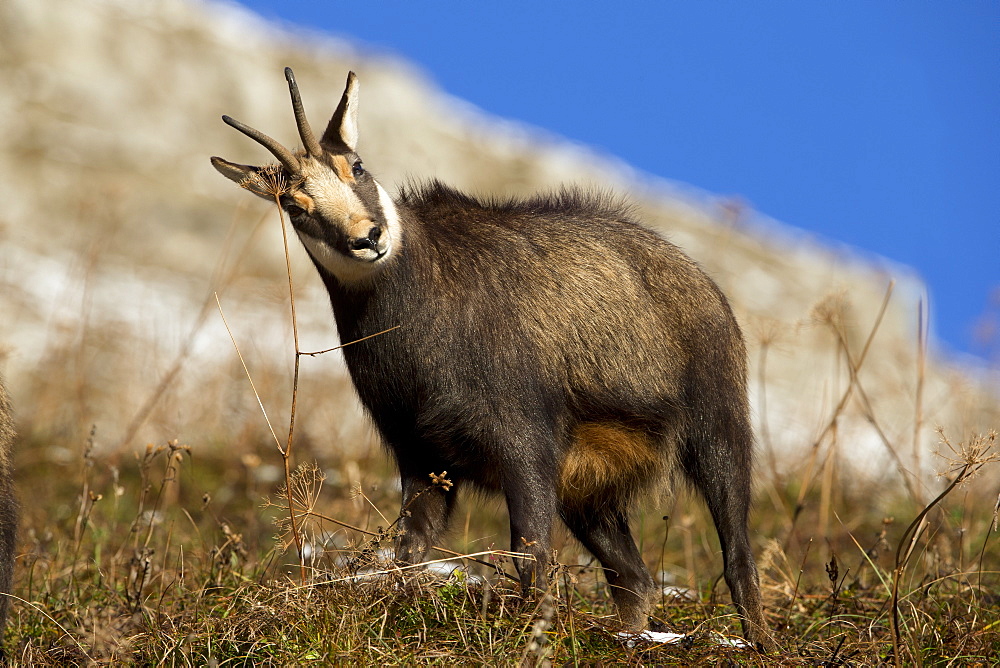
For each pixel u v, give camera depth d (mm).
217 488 29547
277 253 70688
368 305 17250
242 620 15281
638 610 18812
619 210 20422
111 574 19766
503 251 18047
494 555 17766
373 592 15570
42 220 75000
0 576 15039
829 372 50594
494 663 14055
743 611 17531
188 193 83812
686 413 18781
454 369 17141
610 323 18141
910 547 14469
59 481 29578
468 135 117562
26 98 92188
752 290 72312
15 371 38969
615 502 19125
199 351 40281
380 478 30344
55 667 15648
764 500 30406
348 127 17828
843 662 15648
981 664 15688
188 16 113312
